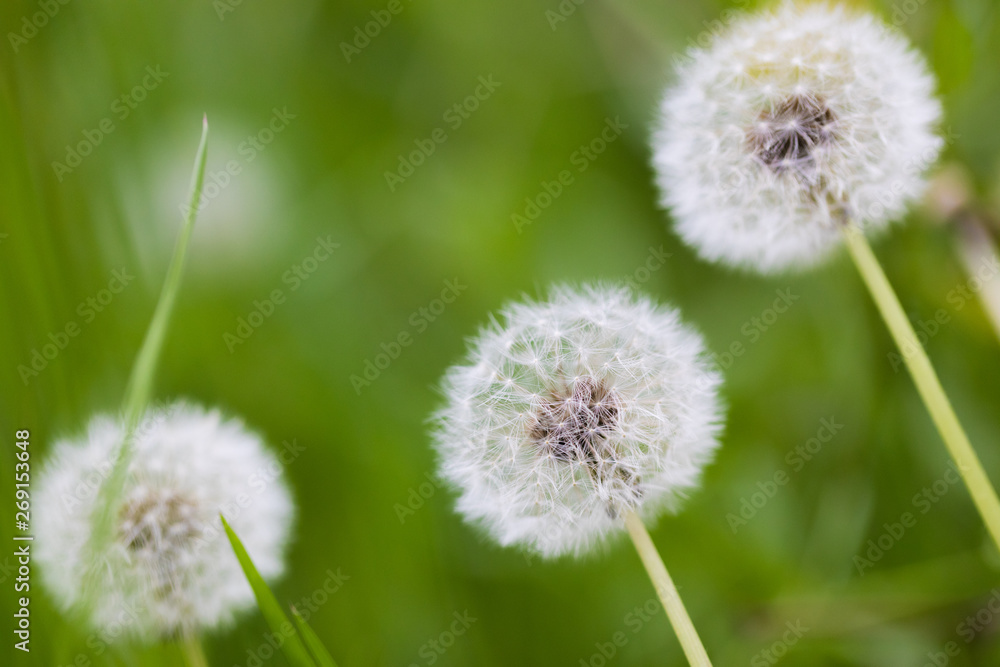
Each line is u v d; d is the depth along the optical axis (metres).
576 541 0.46
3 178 0.47
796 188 0.47
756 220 0.48
